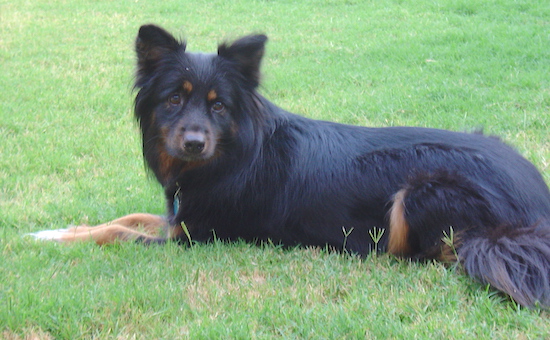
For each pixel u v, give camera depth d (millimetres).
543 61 3533
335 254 2258
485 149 2266
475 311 2055
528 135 2836
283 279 2172
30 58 4004
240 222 2322
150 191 2578
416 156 2262
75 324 2012
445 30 4273
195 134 2244
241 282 2162
